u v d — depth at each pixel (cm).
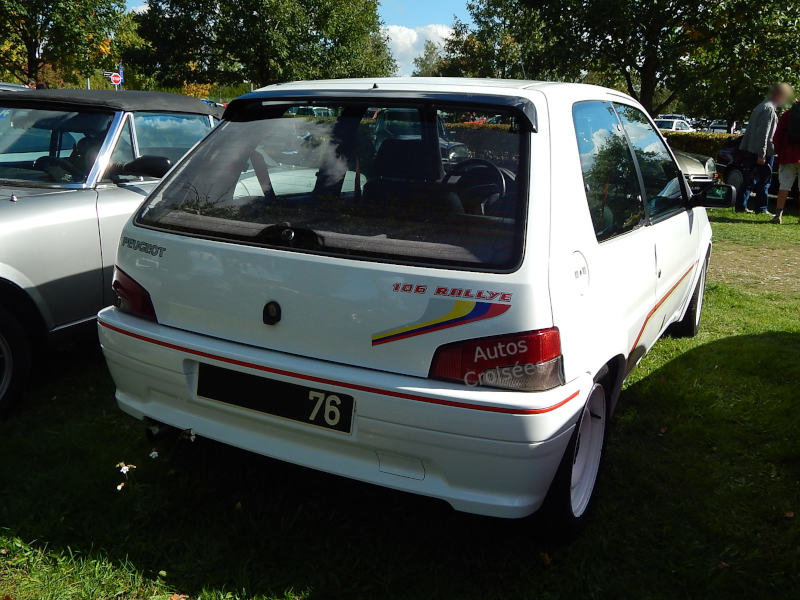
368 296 221
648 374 446
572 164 252
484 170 235
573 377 227
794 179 1101
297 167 261
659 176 380
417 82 277
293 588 238
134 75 2806
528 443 209
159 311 264
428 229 229
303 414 232
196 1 2384
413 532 274
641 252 314
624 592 246
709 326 560
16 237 346
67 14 1617
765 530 287
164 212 272
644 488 314
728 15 1187
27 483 295
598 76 1446
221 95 2661
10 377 351
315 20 2453
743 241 948
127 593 234
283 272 233
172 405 265
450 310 212
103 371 418
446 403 210
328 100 273
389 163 248
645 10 1195
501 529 278
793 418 387
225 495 293
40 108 444
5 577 237
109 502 284
